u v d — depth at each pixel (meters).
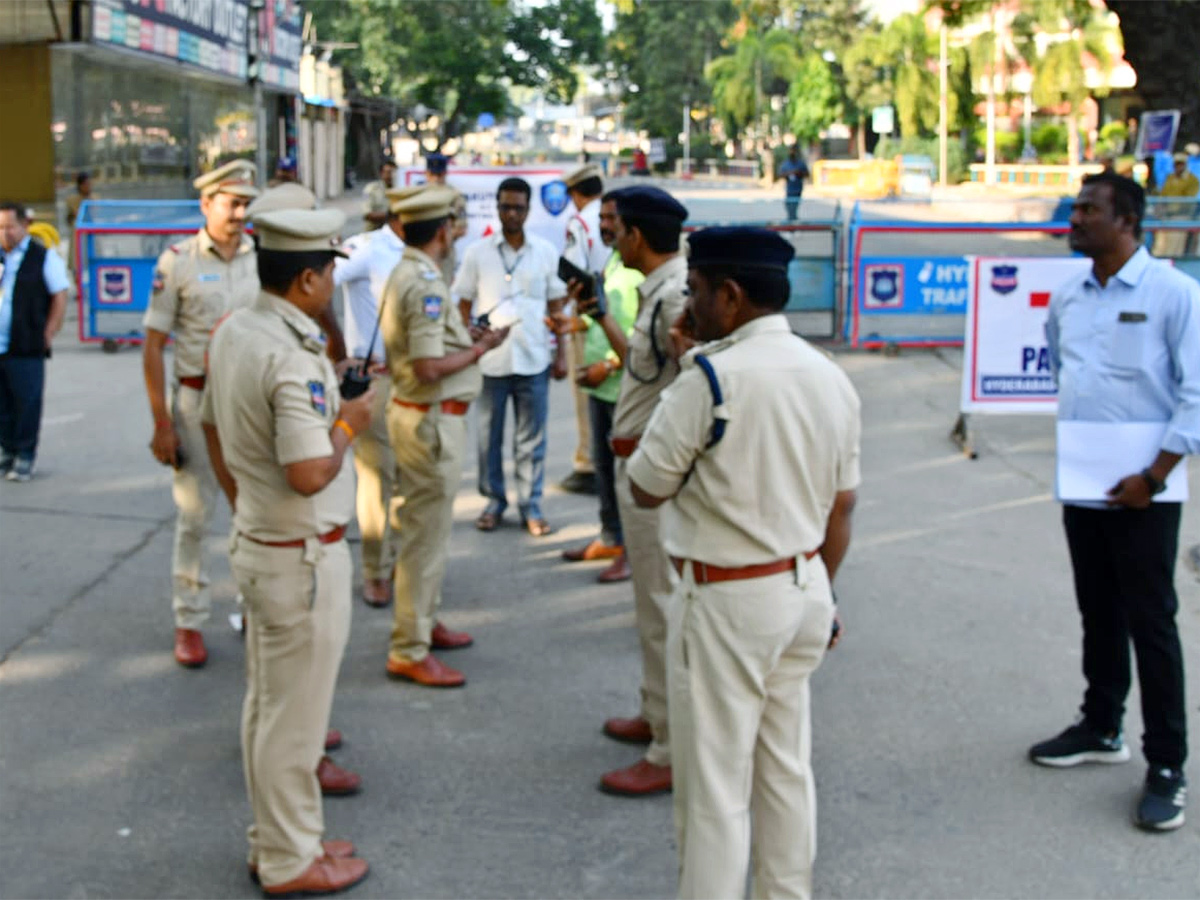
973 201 15.16
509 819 4.57
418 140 56.25
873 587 6.92
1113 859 4.30
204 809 4.62
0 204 8.57
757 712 3.44
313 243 3.85
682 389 3.38
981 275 9.32
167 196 24.89
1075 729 4.99
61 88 19.41
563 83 56.19
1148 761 4.55
